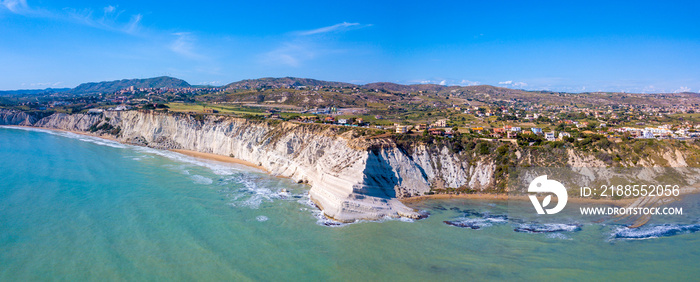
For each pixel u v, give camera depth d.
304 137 101.50
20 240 50.53
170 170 93.94
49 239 51.12
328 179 72.50
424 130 101.25
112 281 41.78
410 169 80.69
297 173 89.62
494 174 81.62
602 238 55.12
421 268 46.28
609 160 81.44
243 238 53.59
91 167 93.38
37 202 65.19
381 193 72.94
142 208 63.97
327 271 45.25
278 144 102.94
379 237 55.38
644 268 45.91
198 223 58.34
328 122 123.94
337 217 62.16
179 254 48.19
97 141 145.25
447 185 80.44
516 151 85.12
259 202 69.88
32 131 170.62
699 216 63.25
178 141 134.75
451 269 46.03
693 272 44.84
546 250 51.00
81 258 46.41
